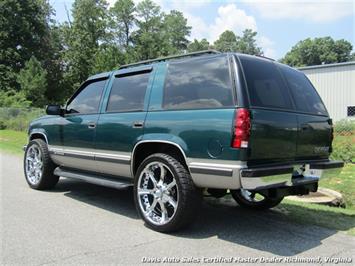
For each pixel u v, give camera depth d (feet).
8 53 159.74
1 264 12.05
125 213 18.07
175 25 262.26
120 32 225.56
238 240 14.42
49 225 16.02
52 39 187.52
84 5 194.18
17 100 122.21
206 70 14.71
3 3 163.12
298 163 15.08
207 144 13.58
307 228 15.98
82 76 191.42
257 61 14.84
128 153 16.74
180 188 14.32
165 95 15.81
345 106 92.02
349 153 38.14
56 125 21.47
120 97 18.03
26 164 23.84
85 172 20.38
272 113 13.98
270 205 18.33
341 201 22.99
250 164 13.19
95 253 13.00
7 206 19.10
